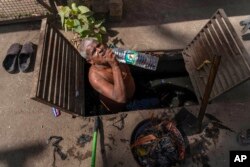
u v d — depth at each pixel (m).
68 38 3.68
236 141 2.81
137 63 2.87
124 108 3.46
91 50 2.58
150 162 2.68
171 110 2.98
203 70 3.18
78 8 3.49
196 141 2.81
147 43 3.65
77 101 2.99
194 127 2.88
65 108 2.71
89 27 3.52
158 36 3.70
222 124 2.88
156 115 2.96
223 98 3.19
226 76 2.91
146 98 3.68
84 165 2.76
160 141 2.72
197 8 3.92
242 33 3.65
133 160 2.73
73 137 2.91
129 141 2.83
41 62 2.49
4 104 3.26
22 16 3.84
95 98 3.48
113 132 2.88
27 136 2.99
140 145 2.74
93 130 2.92
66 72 2.91
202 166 2.70
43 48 2.58
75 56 3.23
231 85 2.83
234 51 2.84
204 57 3.20
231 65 2.87
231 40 2.88
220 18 3.04
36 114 3.13
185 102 3.65
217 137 2.83
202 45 3.26
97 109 3.40
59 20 3.86
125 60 2.85
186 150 2.77
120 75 2.62
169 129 2.78
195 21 3.82
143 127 2.83
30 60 3.49
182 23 3.80
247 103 2.99
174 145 2.70
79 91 3.09
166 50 3.62
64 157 2.82
